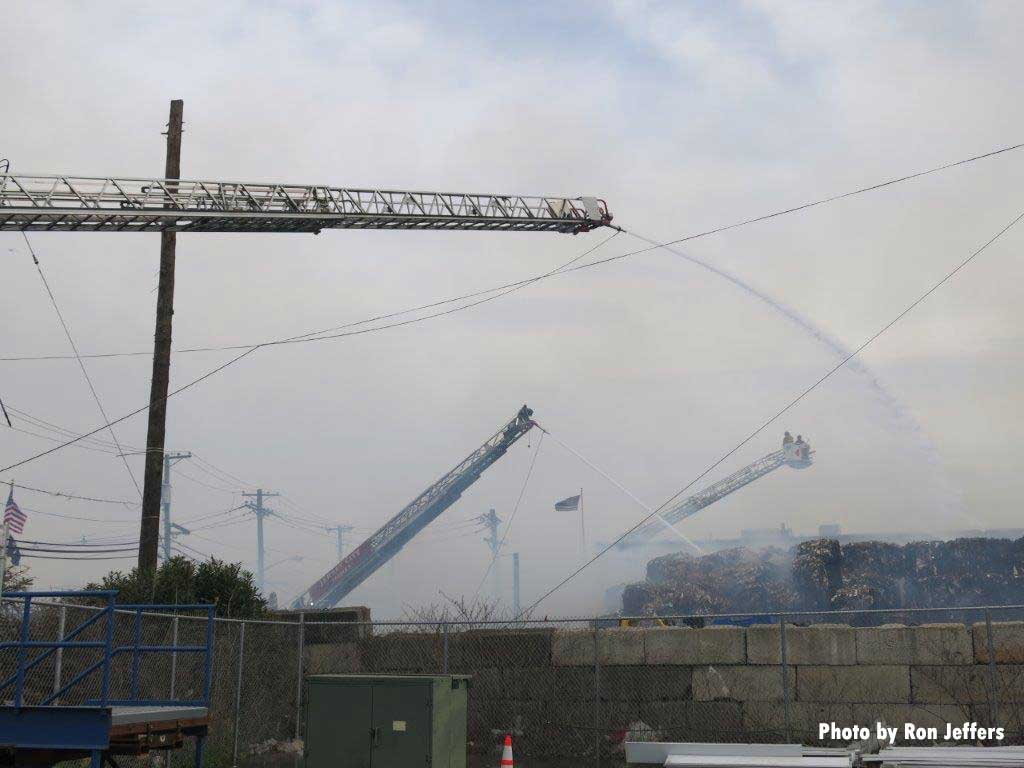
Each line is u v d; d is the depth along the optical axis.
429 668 20.38
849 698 17.91
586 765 17.89
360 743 14.01
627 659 19.22
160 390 23.67
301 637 20.19
